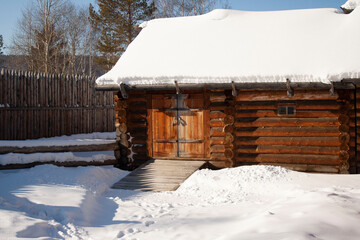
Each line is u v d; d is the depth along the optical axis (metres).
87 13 39.69
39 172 8.83
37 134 14.09
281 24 11.38
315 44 10.22
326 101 9.56
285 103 9.81
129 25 31.45
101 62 32.53
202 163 10.22
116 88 10.48
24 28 32.00
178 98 10.63
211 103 10.31
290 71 9.40
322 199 5.26
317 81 9.10
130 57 11.35
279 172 8.72
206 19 12.30
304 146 9.77
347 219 4.23
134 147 10.96
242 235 3.97
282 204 5.39
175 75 10.12
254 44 10.80
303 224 4.08
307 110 9.71
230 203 6.84
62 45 32.75
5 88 12.80
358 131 9.40
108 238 4.75
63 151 10.33
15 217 5.14
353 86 8.95
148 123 10.88
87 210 6.23
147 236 4.64
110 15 32.50
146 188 8.54
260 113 9.98
